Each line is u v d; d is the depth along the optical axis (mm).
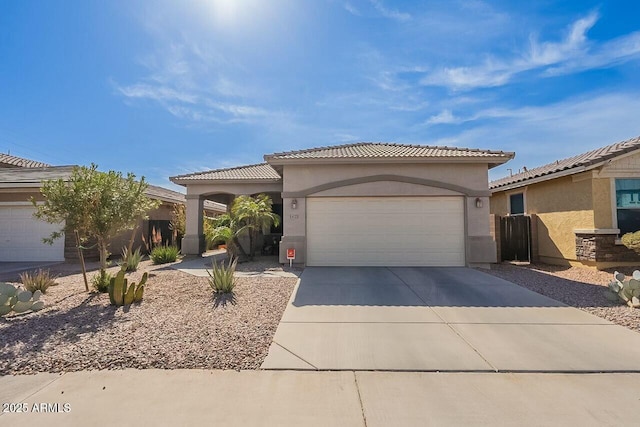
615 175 12352
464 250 13250
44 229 16719
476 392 3988
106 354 5027
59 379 4340
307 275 11484
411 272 11922
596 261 12250
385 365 4691
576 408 3646
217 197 22375
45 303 7914
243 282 10328
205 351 5152
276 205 21047
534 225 15359
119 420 3465
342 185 13430
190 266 14516
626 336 5703
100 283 9156
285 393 3990
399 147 16062
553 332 5934
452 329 6121
